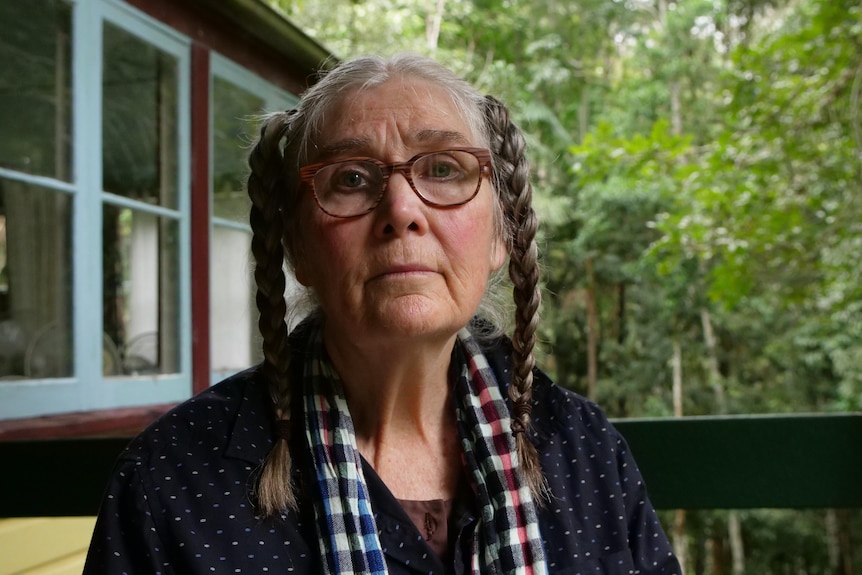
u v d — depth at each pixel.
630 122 14.67
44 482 1.35
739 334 14.22
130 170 2.74
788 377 14.08
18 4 2.29
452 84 1.08
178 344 2.91
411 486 1.08
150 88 2.81
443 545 1.04
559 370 14.73
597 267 13.69
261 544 0.97
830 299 6.38
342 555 0.96
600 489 1.13
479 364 1.15
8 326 2.35
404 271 0.97
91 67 2.43
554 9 15.12
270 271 1.06
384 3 10.80
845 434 1.26
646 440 1.32
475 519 1.06
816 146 5.50
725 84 5.77
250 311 3.50
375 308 0.97
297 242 1.09
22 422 2.06
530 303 1.13
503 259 1.15
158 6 2.79
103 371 2.53
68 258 2.36
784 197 5.49
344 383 1.10
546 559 1.06
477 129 1.10
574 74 15.38
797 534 13.96
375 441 1.10
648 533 1.14
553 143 13.87
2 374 2.26
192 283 2.99
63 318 2.36
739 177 5.52
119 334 2.64
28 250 2.39
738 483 1.29
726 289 5.89
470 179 1.01
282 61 3.74
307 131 1.05
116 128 2.65
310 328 1.17
